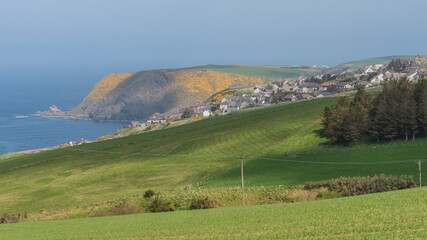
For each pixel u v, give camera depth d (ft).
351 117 354.74
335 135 358.02
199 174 337.31
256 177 299.79
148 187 317.63
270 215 157.58
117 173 368.68
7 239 152.35
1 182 374.43
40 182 360.89
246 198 239.09
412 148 315.78
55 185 348.38
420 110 341.21
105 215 232.12
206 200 234.38
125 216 205.36
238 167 339.98
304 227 132.67
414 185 217.97
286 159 339.77
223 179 309.42
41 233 162.50
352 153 325.42
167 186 314.14
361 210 146.92
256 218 154.51
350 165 293.43
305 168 303.48
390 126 344.90
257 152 376.68
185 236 137.59
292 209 165.58
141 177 349.20
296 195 234.17
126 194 303.07
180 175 341.41
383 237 113.19
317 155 336.49
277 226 137.90
